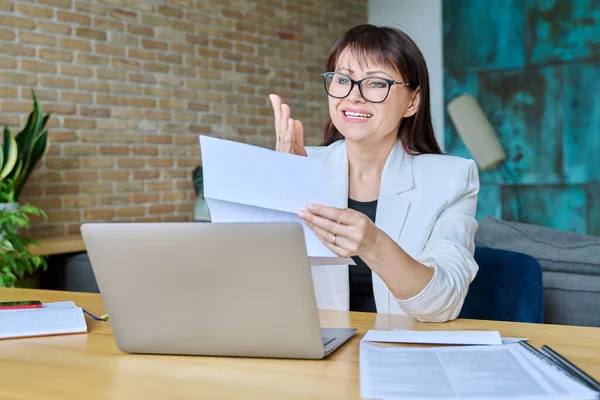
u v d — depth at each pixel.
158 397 1.05
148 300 1.25
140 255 1.23
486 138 5.95
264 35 5.83
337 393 1.05
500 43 6.07
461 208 1.96
